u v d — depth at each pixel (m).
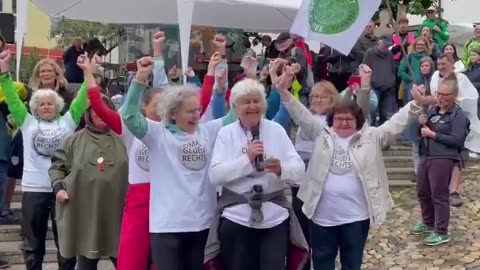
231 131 4.77
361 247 5.47
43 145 6.17
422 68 10.21
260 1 11.18
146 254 5.16
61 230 5.60
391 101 11.93
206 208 4.75
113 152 5.67
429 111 7.70
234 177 4.58
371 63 11.79
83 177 5.58
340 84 12.59
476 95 8.94
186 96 4.72
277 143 4.79
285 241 4.71
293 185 5.71
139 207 5.16
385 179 5.54
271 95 6.14
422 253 7.57
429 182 7.84
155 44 6.26
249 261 4.71
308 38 6.53
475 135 8.91
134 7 12.19
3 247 7.63
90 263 5.68
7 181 7.98
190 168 4.71
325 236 5.49
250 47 15.10
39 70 7.12
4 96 6.74
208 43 13.42
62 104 6.38
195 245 4.77
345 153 5.43
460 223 8.24
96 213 5.55
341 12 6.40
